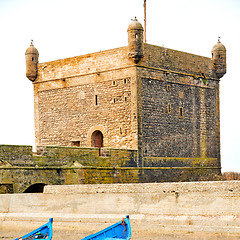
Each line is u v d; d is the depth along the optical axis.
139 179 75.38
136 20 77.00
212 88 86.88
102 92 79.56
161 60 79.88
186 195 50.75
